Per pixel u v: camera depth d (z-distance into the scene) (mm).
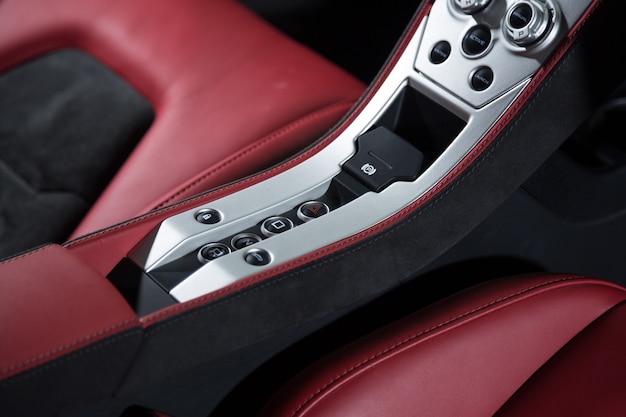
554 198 981
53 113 1196
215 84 1068
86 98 1202
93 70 1218
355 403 698
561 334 773
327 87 1076
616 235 1034
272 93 1054
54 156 1163
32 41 1198
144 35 1139
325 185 852
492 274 1036
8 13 1205
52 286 625
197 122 1025
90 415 736
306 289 754
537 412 706
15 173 1150
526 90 822
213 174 934
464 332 750
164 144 1006
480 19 843
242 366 808
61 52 1221
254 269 735
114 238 747
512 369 745
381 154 864
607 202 994
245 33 1141
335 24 1654
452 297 807
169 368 666
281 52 1123
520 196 968
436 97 865
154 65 1113
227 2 1197
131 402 754
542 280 807
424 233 832
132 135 1172
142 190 959
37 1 1203
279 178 846
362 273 793
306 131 1001
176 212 788
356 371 716
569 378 721
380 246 802
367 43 1623
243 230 791
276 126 1014
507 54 828
